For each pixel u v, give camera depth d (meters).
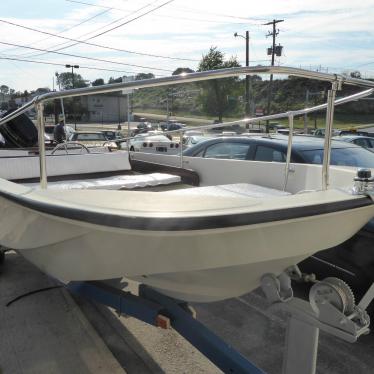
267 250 1.98
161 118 45.47
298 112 3.15
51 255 2.55
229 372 2.06
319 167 3.06
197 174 4.07
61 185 3.51
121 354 2.83
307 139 5.25
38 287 3.69
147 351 2.87
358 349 2.96
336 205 1.95
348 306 1.97
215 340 2.17
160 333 3.07
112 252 2.13
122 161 4.38
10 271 4.02
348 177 2.79
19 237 2.69
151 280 2.39
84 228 2.06
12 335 2.95
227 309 3.52
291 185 3.29
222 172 3.89
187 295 2.44
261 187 3.29
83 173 4.11
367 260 2.91
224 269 2.15
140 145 11.20
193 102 47.69
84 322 3.12
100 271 2.37
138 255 2.07
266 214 1.79
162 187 3.88
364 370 2.73
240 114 42.44
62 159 4.00
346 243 3.01
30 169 3.84
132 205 1.96
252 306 3.57
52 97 2.37
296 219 1.86
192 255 1.98
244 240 1.89
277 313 3.45
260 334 3.14
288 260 2.13
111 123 43.41
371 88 2.58
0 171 3.69
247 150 5.17
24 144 5.58
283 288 2.18
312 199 1.99
